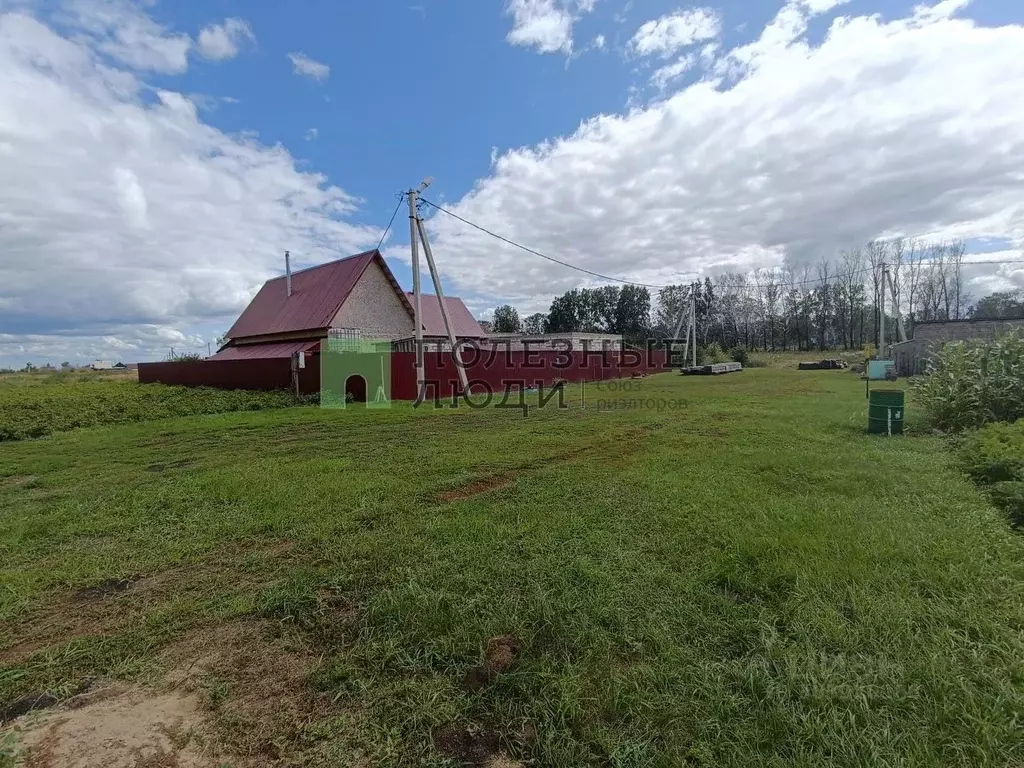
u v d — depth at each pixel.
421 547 3.45
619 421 9.50
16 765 1.69
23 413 10.52
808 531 3.44
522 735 1.82
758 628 2.38
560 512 4.10
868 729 1.76
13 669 2.23
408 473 5.59
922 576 2.79
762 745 1.73
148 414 10.86
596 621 2.47
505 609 2.58
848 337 48.03
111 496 4.82
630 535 3.56
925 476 4.87
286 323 18.47
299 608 2.71
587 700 1.96
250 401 12.80
